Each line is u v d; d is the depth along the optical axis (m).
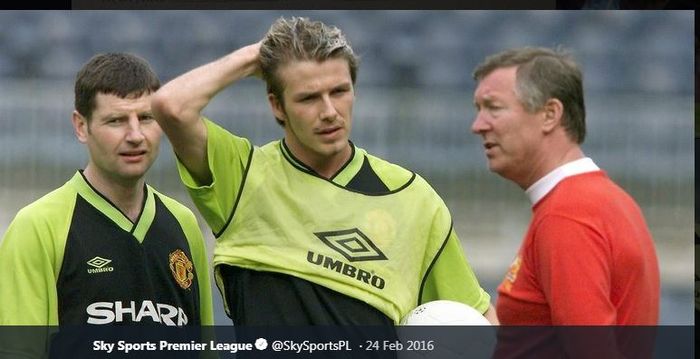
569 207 8.52
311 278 10.32
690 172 16.89
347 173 10.69
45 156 18.56
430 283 11.16
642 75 17.34
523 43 17.81
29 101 18.89
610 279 8.46
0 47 18.83
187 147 10.00
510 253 17.75
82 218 10.98
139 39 19.05
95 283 10.82
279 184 10.52
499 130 9.13
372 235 10.53
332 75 9.99
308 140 10.09
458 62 18.02
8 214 17.88
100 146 10.90
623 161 17.30
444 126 17.83
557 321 8.47
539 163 9.05
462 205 17.78
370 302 10.37
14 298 10.57
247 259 10.34
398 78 17.97
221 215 10.39
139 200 11.28
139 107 10.96
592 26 17.52
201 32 18.78
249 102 17.89
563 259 8.41
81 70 11.06
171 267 11.21
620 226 8.52
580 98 9.08
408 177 10.91
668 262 16.33
